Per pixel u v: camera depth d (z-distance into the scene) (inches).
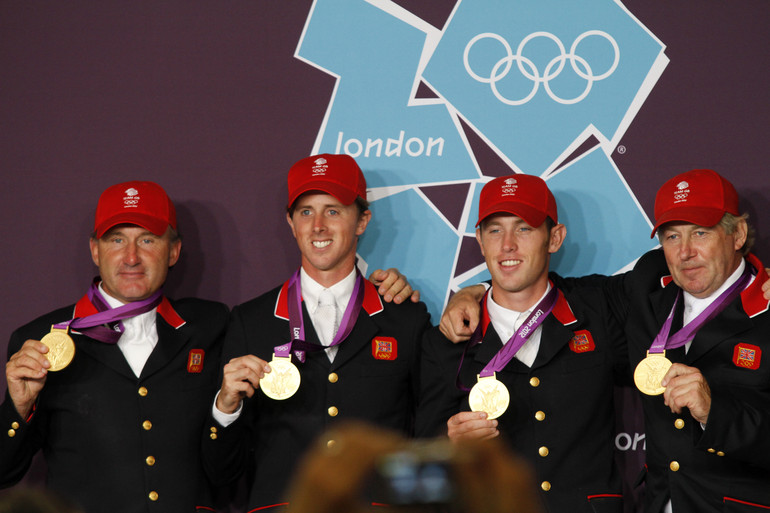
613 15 458.3
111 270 389.4
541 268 381.1
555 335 376.2
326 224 391.5
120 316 387.9
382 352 388.8
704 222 355.3
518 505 100.3
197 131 464.8
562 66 459.5
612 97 457.4
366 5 464.1
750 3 453.1
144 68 467.2
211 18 466.9
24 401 359.6
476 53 461.7
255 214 461.7
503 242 377.1
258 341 390.0
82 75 467.8
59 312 402.6
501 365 368.8
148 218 396.2
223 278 461.1
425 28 462.9
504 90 460.4
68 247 462.3
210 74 465.7
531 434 367.2
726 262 361.4
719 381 348.8
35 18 469.1
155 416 382.0
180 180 464.1
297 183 402.9
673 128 454.9
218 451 377.7
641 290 386.3
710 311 361.1
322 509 97.9
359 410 378.6
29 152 466.3
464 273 457.4
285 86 464.4
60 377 381.1
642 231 453.7
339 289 397.4
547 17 460.8
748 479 345.4
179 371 393.7
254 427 393.7
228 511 447.8
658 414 365.4
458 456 104.0
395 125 461.7
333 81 463.5
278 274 460.4
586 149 457.4
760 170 449.7
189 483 383.6
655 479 367.2
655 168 454.6
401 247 459.8
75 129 466.3
